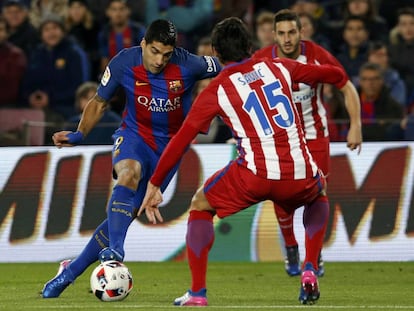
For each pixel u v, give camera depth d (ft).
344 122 136.77
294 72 78.38
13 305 80.18
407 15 173.88
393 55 174.60
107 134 140.87
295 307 77.15
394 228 129.08
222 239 131.64
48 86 174.70
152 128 89.71
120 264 82.64
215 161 131.13
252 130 76.02
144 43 86.43
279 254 130.82
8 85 175.32
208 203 77.77
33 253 132.57
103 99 89.15
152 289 98.07
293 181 76.33
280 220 110.22
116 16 174.29
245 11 185.88
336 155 130.82
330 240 129.39
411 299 86.89
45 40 175.22
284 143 76.02
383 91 157.58
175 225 130.93
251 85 76.23
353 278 109.29
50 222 132.98
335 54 178.60
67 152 134.10
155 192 76.54
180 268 122.52
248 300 85.15
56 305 79.77
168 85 88.43
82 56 175.63
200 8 184.14
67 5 189.16
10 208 133.49
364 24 172.04
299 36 107.34
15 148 134.92
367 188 130.00
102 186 132.98
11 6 182.60
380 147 130.52
